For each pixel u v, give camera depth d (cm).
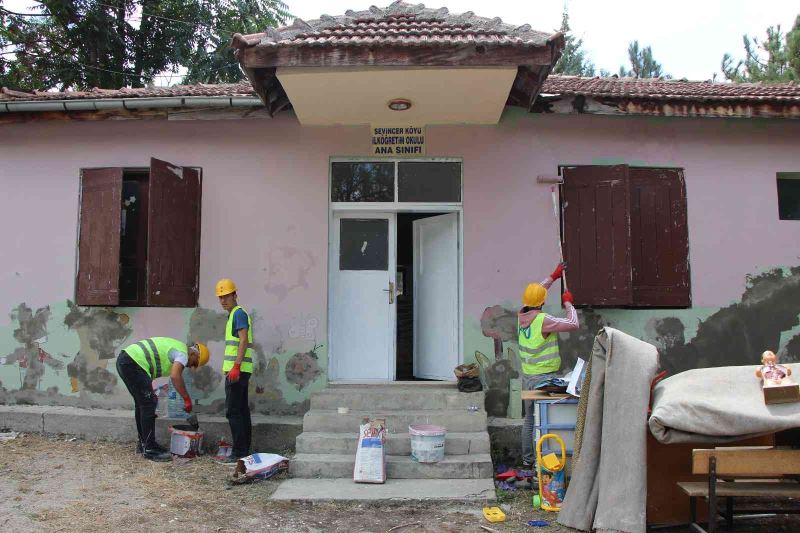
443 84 625
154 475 598
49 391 748
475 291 733
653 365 480
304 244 742
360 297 773
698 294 737
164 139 758
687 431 437
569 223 730
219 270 743
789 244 747
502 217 739
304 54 579
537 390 584
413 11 729
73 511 495
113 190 736
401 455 629
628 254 702
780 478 491
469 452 629
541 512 527
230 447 663
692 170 749
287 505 534
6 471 591
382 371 768
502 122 747
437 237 799
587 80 901
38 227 761
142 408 649
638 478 459
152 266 677
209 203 749
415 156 749
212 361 734
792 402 432
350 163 762
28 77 1605
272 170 750
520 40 575
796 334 738
